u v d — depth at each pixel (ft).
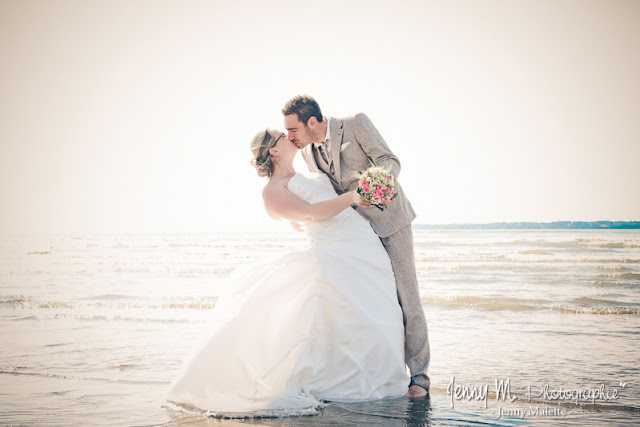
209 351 9.54
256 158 10.75
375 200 8.94
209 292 35.58
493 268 55.47
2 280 46.19
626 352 15.69
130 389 11.35
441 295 33.50
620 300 30.99
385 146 10.24
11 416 9.25
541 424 8.75
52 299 31.55
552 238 126.62
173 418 8.93
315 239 10.46
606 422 8.92
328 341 9.87
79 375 12.80
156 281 44.78
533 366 13.70
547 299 31.37
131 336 18.80
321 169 11.12
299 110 10.26
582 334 19.26
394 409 9.48
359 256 10.12
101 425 8.61
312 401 9.45
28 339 18.20
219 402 9.30
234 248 113.70
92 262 73.26
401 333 10.48
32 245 137.80
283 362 9.26
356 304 9.84
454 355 15.23
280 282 9.77
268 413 8.90
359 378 9.91
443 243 109.19
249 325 9.49
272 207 10.41
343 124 10.52
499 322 22.56
